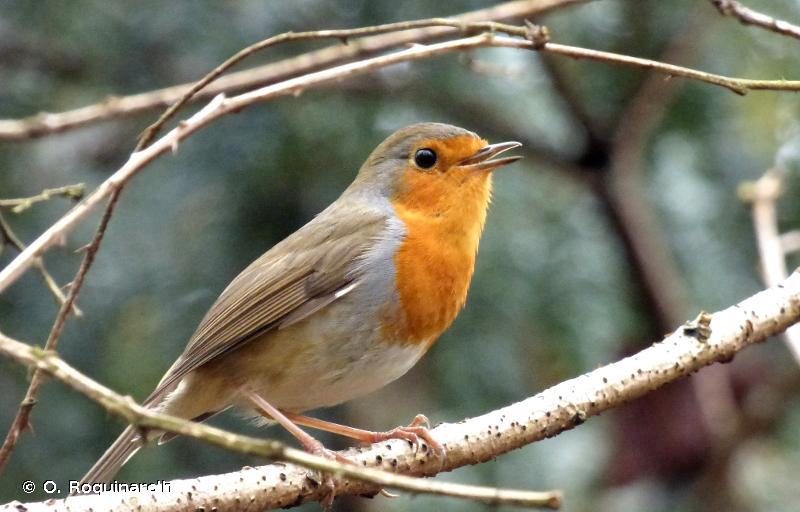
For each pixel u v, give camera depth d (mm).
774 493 11984
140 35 11578
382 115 11750
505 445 7059
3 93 11844
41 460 10852
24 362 4867
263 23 11477
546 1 9477
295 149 11344
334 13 11469
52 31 11703
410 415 11930
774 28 7664
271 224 11469
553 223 11766
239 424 11766
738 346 7285
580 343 11375
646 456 12188
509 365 11281
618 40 11875
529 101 12180
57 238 6305
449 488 4703
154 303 11258
